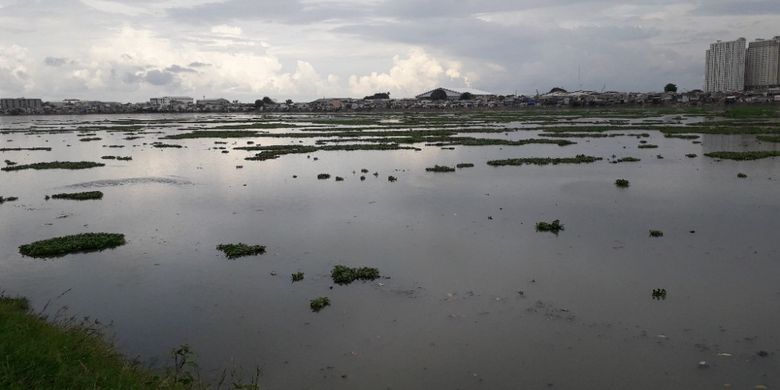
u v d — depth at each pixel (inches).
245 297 586.2
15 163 1729.8
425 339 486.3
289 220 903.1
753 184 1124.5
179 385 375.2
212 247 764.0
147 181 1328.7
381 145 2033.7
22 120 5841.5
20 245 788.0
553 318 520.1
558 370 431.5
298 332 504.1
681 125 2827.3
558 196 1040.2
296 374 433.4
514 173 1323.8
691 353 451.5
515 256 693.3
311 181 1273.4
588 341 475.5
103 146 2325.3
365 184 1216.2
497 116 4537.4
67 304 574.9
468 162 1537.9
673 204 956.0
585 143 2017.7
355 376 429.7
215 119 5255.9
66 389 323.0
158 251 750.5
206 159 1752.0
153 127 3848.4
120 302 580.4
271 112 7854.3
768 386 402.3
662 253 693.3
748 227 801.6
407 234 801.6
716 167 1360.7
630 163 1461.6
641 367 432.5
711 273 621.6
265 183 1263.5
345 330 506.3
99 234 808.9
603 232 790.5
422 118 4419.3
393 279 625.0
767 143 1895.9
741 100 6200.8
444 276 631.2
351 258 700.0
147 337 499.8
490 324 511.2
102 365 377.4
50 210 1016.2
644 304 545.0
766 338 472.4
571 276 622.8
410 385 416.2
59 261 714.2
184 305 569.6
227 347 478.9
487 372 430.9
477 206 968.9
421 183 1209.4
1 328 387.5
